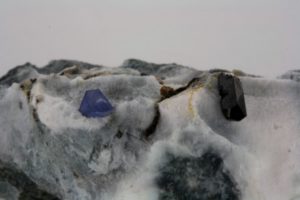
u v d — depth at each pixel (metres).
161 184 0.17
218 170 0.17
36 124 0.17
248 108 0.17
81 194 0.17
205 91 0.17
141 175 0.17
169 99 0.17
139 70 0.20
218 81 0.17
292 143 0.17
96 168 0.17
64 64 0.20
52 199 0.18
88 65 0.20
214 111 0.17
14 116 0.18
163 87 0.18
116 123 0.17
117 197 0.17
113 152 0.17
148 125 0.17
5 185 0.18
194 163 0.17
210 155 0.17
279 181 0.17
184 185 0.17
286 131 0.17
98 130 0.17
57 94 0.17
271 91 0.18
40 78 0.18
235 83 0.17
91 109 0.17
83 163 0.17
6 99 0.18
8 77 0.20
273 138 0.17
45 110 0.17
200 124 0.17
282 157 0.17
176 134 0.17
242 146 0.17
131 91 0.17
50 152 0.17
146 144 0.17
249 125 0.17
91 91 0.17
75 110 0.17
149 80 0.18
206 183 0.17
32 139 0.17
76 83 0.17
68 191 0.17
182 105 0.17
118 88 0.17
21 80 0.19
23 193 0.18
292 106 0.18
